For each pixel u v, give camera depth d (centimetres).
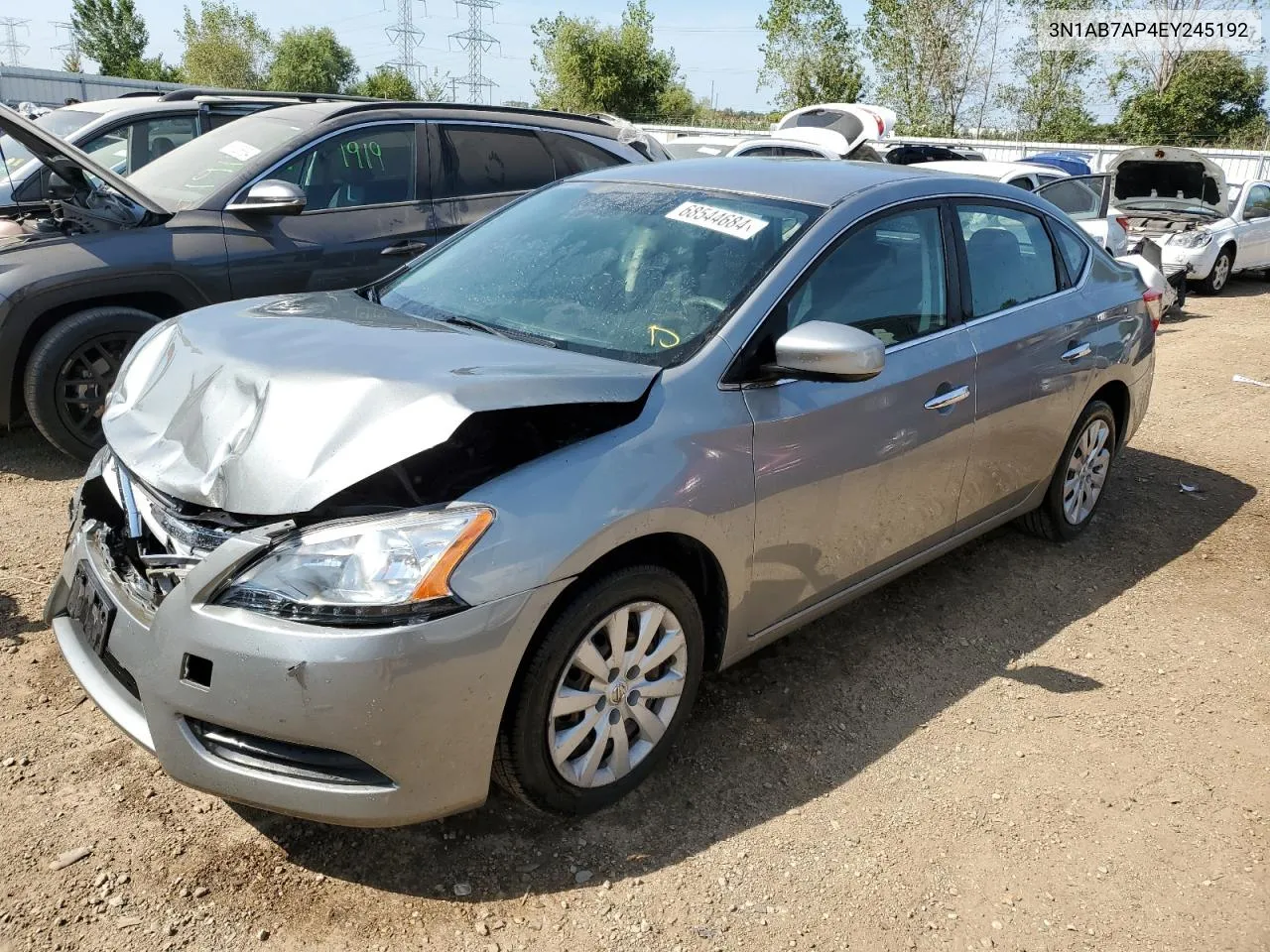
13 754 285
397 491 254
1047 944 246
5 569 390
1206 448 647
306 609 219
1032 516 465
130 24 5388
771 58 3781
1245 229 1400
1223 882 270
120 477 270
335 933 233
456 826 269
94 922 231
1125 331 462
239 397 254
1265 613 426
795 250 314
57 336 476
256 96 819
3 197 669
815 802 290
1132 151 1420
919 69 3559
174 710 228
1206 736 335
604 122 728
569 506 242
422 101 607
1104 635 400
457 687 227
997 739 327
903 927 247
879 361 277
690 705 292
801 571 316
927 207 366
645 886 254
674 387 275
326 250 550
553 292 324
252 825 264
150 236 501
